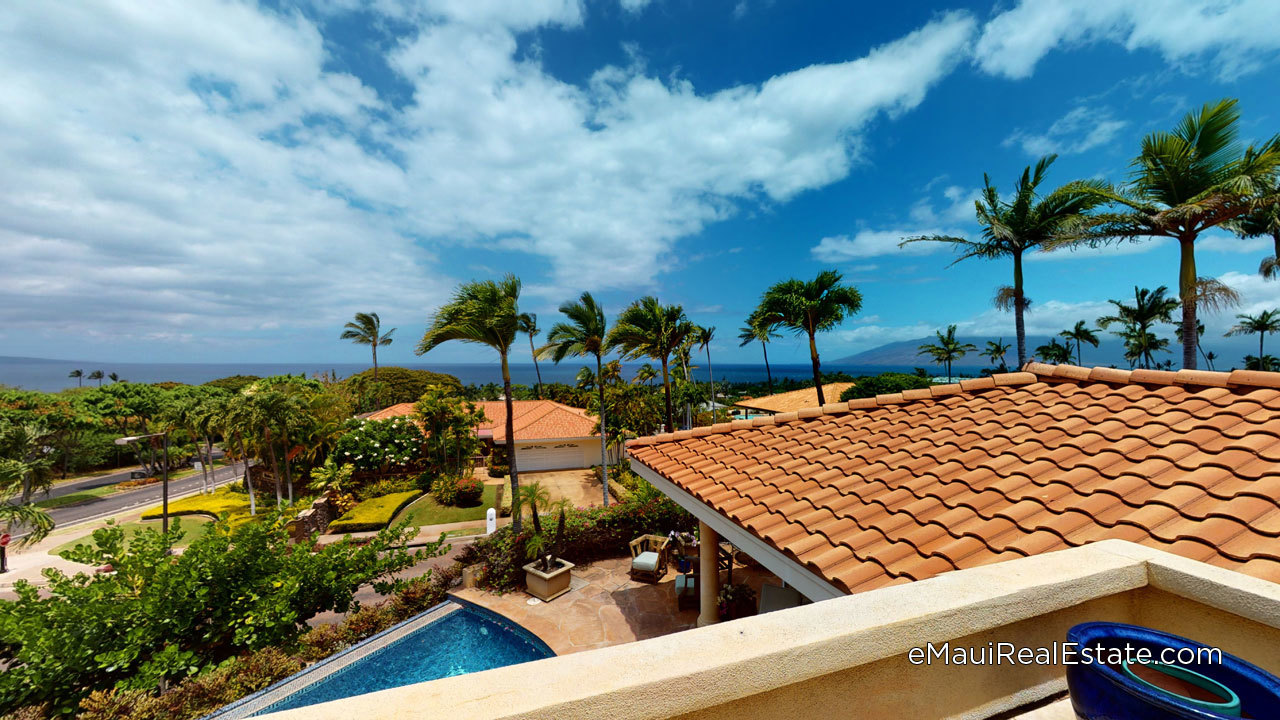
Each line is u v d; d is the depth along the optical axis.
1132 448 4.65
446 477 29.56
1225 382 5.22
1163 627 2.27
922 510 4.68
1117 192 16.47
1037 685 2.11
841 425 7.80
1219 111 13.79
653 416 32.59
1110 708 1.51
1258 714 1.44
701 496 6.63
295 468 33.44
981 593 1.97
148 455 53.53
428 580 13.13
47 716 8.73
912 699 1.88
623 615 11.45
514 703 1.38
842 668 1.71
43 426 35.19
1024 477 4.73
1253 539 3.15
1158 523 3.54
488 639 11.09
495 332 15.97
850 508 5.21
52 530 29.94
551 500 26.69
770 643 1.65
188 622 9.80
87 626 9.07
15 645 9.68
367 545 12.72
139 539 10.65
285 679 9.52
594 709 1.41
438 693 1.42
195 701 8.68
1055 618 2.16
